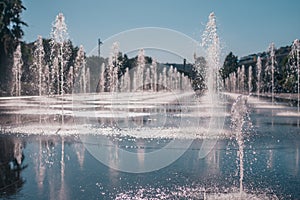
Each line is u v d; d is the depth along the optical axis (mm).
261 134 14070
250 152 10453
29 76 44500
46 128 15258
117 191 6625
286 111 25125
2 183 7113
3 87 42906
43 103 31672
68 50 38406
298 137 13336
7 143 11828
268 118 20375
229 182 7309
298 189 6852
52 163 8906
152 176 7691
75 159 9344
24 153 10141
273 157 9773
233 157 9781
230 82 65125
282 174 7953
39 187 6852
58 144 11602
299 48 42375
